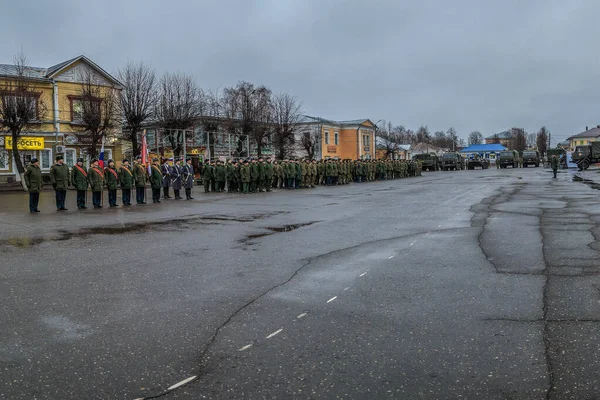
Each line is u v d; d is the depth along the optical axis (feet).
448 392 11.60
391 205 56.54
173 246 31.48
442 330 15.55
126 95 128.67
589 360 13.16
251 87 185.98
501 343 14.40
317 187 101.96
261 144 174.40
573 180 105.40
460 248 28.78
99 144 120.78
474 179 120.16
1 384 12.28
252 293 20.07
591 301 18.07
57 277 23.27
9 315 17.63
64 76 124.36
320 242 32.09
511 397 11.35
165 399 11.46
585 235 31.91
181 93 146.10
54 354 14.14
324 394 11.59
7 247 31.60
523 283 20.71
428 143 474.49
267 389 11.88
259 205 60.08
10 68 123.44
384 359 13.47
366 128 252.83
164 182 75.66
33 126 116.88
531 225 37.14
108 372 12.92
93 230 39.29
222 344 14.70
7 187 100.89
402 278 22.04
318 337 15.14
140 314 17.61
